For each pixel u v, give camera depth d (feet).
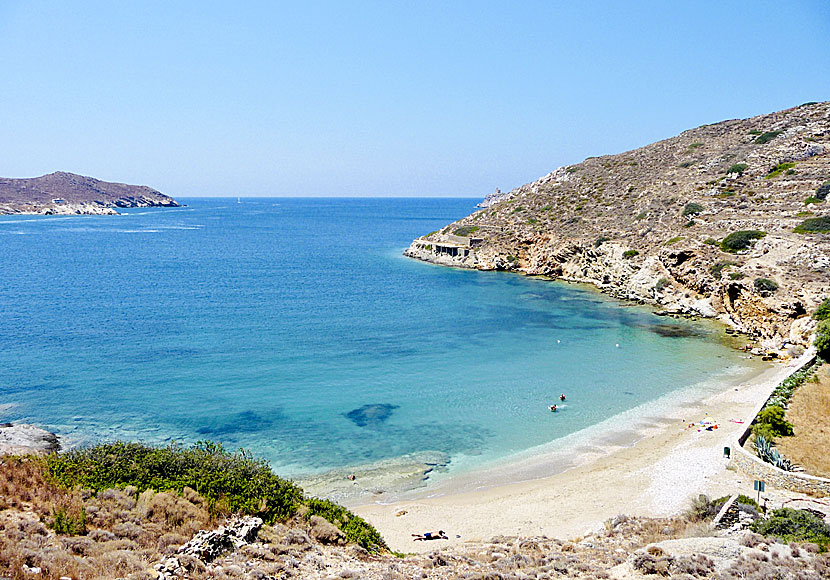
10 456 81.82
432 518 102.22
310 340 224.53
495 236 453.58
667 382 178.19
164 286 342.23
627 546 83.35
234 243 615.98
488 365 195.83
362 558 74.23
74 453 84.89
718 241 293.43
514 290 345.72
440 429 143.13
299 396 163.22
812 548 72.23
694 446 129.18
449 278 387.55
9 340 214.28
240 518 74.95
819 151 363.76
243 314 269.85
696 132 504.02
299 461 124.88
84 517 63.72
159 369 183.62
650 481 113.29
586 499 108.27
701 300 277.03
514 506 106.83
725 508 89.35
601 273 354.33
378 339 228.43
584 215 426.10
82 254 491.31
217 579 57.41
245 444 131.95
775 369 189.26
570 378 182.50
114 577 52.19
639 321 265.13
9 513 62.18
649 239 340.59
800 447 115.34
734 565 67.41
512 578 68.13
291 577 62.18
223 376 178.70
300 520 80.38
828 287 217.36
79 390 163.32
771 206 312.91
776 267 245.86
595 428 143.54
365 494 111.96
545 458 127.75
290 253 527.81
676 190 390.83
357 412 152.66
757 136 429.38
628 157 512.63
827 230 260.62
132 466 82.17
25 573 48.44
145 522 67.72
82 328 235.20
